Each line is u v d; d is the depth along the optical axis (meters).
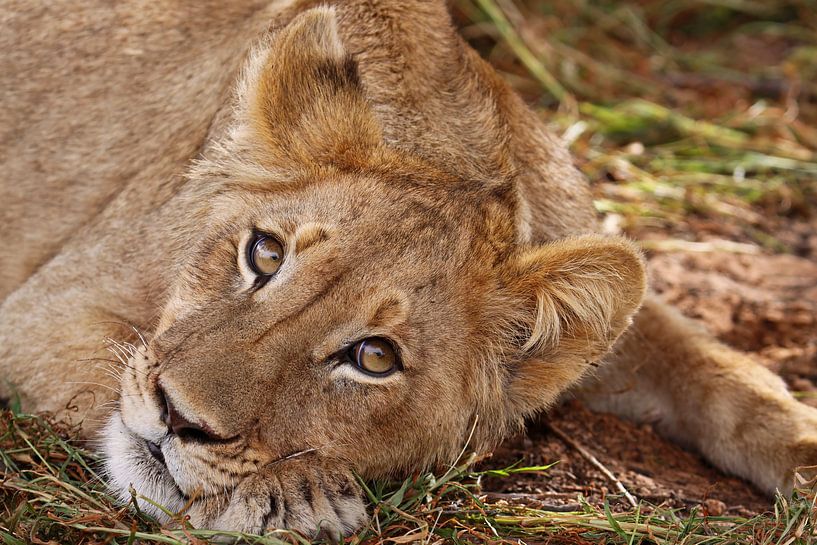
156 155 9.91
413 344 7.95
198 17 10.53
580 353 8.73
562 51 16.83
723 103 16.22
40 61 10.91
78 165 10.48
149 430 7.56
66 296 9.34
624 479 9.31
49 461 8.70
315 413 7.71
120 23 10.77
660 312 10.62
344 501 8.01
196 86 10.09
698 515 8.85
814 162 15.09
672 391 10.32
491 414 8.83
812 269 13.20
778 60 17.59
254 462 7.59
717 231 13.80
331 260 7.71
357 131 8.39
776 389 10.03
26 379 9.19
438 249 8.09
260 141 8.53
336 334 7.65
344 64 8.62
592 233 9.72
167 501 7.78
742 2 18.55
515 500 8.66
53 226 10.49
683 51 17.94
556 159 10.16
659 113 15.46
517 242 8.75
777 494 8.64
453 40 9.80
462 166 8.80
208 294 8.00
